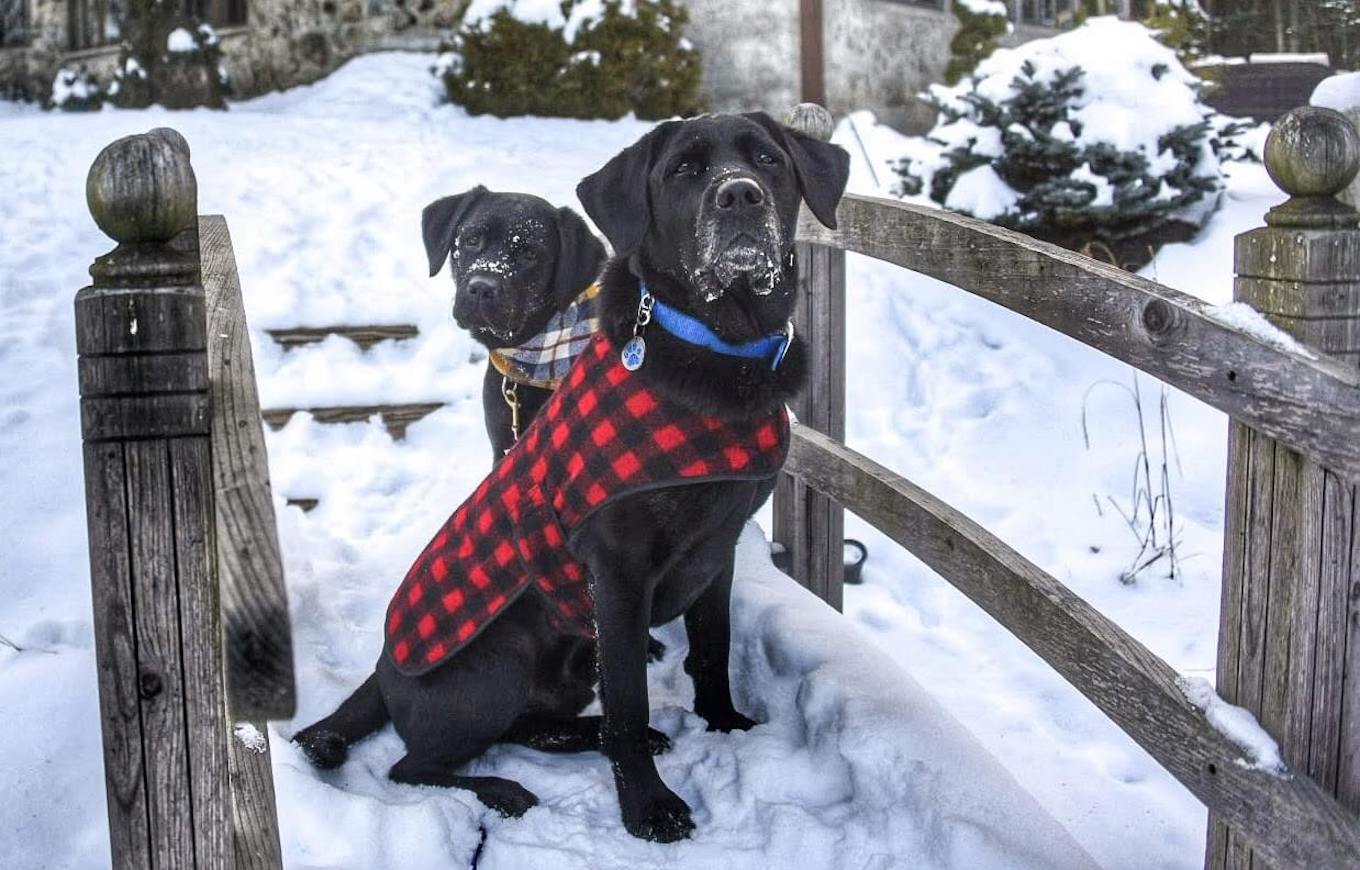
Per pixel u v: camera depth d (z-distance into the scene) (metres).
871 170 8.92
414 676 2.90
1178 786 3.30
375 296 6.40
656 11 11.96
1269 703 2.15
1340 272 2.05
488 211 3.88
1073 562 4.93
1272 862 2.11
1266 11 11.72
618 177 2.83
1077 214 7.05
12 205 7.54
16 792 2.68
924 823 2.66
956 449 5.94
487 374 3.99
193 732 1.60
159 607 1.57
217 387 1.73
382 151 9.52
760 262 2.57
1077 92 7.38
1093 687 2.49
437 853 2.61
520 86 11.84
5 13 14.31
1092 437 5.99
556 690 3.09
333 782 2.89
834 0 12.47
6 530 4.13
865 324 6.96
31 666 3.12
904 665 4.06
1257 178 8.29
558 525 2.76
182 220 1.57
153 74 12.85
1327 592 2.04
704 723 3.19
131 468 1.55
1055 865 2.52
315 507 5.04
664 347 2.65
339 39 13.13
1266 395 2.08
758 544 4.01
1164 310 2.29
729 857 2.63
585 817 2.80
